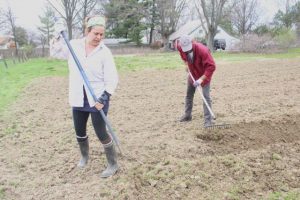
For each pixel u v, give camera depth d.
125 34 58.62
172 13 50.19
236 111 8.45
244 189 4.77
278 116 7.89
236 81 13.18
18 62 28.67
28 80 15.16
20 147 6.43
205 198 4.58
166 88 12.14
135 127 7.39
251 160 5.63
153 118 8.07
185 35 6.84
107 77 4.79
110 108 9.21
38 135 7.08
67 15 41.31
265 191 4.75
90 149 6.12
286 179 5.04
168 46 50.62
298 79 13.22
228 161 5.51
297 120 7.62
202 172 5.19
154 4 54.72
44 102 10.30
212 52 39.59
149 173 5.15
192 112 8.42
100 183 4.96
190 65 7.06
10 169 5.52
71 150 6.18
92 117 4.93
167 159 5.60
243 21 66.62
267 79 13.48
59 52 5.08
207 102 7.07
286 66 18.23
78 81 4.85
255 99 9.83
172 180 4.99
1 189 4.89
